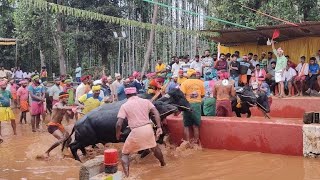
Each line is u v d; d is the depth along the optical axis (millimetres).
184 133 9938
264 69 15578
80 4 29344
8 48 35656
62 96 9469
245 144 9344
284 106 13156
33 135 12250
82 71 32094
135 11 30250
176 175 7457
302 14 18344
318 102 12609
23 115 14922
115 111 8891
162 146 9977
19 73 25297
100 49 31969
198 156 9047
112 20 11891
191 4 26953
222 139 9633
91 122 8898
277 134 8891
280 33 16266
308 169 7516
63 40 31047
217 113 10734
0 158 9141
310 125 8484
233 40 18125
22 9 30188
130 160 8797
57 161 8828
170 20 27875
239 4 19031
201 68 15367
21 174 7699
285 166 7809
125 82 12797
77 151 9906
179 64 15789
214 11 20328
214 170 7723
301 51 17078
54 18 30188
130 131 8266
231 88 10750
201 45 26844
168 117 10516
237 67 14695
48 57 34188
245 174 7344
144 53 30062
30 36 30672
